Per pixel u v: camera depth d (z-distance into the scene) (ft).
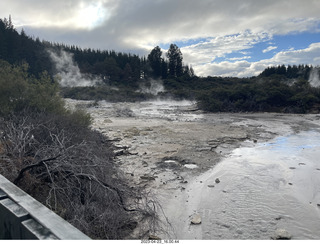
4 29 215.31
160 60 270.05
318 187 24.38
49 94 38.32
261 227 17.29
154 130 54.49
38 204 7.07
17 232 6.51
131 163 30.58
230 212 19.36
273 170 29.30
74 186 16.35
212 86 192.65
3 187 8.27
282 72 260.21
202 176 27.20
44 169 17.70
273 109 105.09
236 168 29.99
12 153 18.79
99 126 58.29
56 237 5.56
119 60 281.33
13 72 37.37
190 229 16.87
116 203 16.39
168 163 31.40
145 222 16.72
